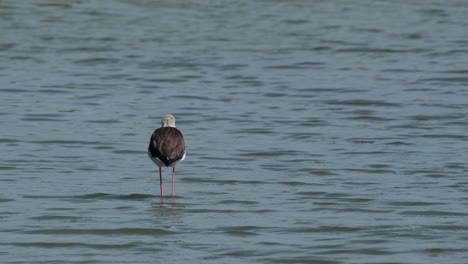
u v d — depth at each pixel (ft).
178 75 103.09
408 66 108.37
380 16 135.95
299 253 50.37
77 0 142.61
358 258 49.75
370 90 96.58
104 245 51.26
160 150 57.67
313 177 65.82
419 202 59.62
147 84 98.84
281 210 57.98
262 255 50.08
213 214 57.00
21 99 90.99
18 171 66.44
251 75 103.30
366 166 68.85
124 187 62.75
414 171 67.36
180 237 52.75
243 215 56.85
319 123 83.20
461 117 85.40
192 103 90.84
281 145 75.41
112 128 80.59
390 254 50.34
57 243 51.47
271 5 142.61
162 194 59.88
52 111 86.28
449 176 65.98
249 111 87.71
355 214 57.16
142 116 85.35
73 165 68.49
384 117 85.51
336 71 105.81
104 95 93.50
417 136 78.54
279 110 88.22
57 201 59.16
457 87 98.17
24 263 48.42
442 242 52.19
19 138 76.28
